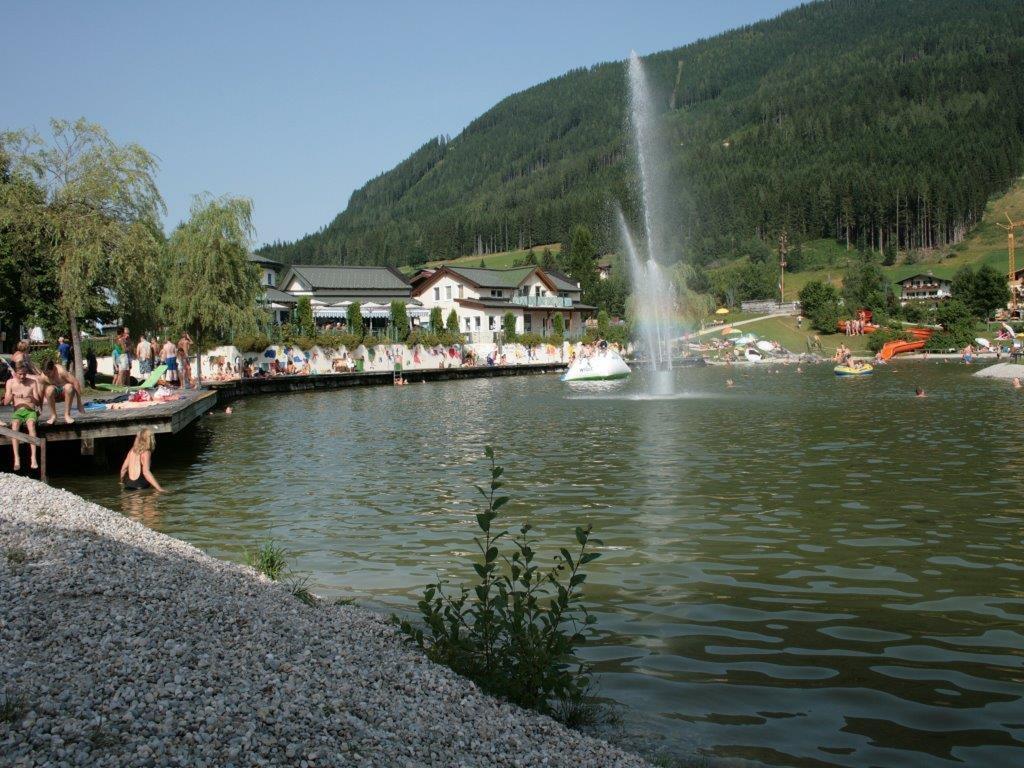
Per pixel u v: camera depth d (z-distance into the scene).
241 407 44.25
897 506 15.51
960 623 9.27
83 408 23.09
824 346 110.44
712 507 15.79
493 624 7.88
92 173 33.78
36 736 4.94
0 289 38.34
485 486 18.77
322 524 15.09
